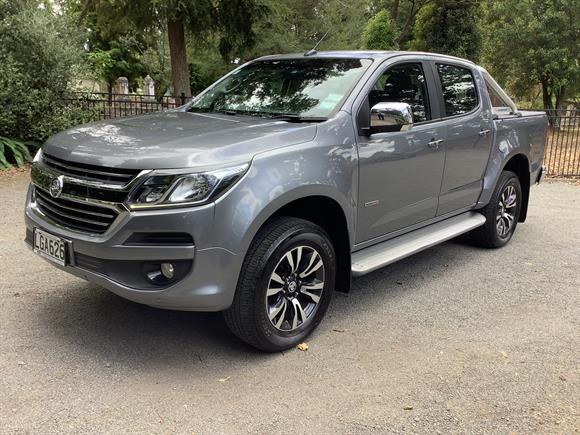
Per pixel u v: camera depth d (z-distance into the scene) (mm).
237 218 3229
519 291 4969
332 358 3666
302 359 3641
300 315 3773
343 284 4141
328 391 3283
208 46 13875
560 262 5816
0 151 9570
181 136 3545
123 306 4312
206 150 3262
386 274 5324
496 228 6066
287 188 3441
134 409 3033
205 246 3172
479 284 5113
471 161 5383
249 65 5184
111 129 3838
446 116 5047
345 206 3912
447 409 3146
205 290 3223
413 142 4512
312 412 3074
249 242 3311
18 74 9680
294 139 3635
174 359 3576
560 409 3184
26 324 3947
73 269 3438
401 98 4602
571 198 9234
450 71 5316
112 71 21422
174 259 3168
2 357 3492
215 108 4688
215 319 4164
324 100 4176
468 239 6301
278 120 4047
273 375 3434
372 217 4266
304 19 18797
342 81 4316
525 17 20688
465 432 2951
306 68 4672
